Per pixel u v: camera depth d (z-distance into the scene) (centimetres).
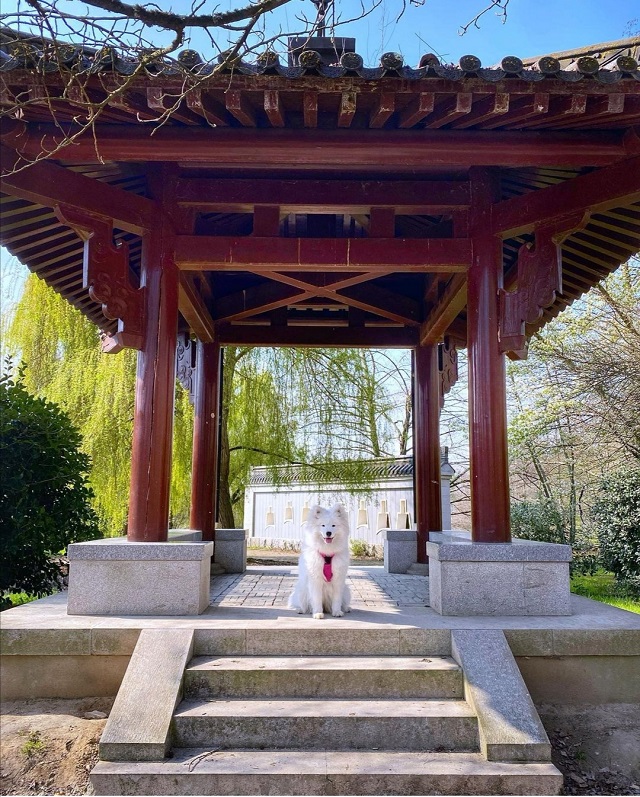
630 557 852
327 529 437
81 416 1014
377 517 1484
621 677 387
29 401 667
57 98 336
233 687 357
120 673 382
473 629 386
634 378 1049
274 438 1086
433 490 744
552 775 299
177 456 1051
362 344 761
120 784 296
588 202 428
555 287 441
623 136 414
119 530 1011
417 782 298
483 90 365
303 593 450
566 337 1166
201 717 328
